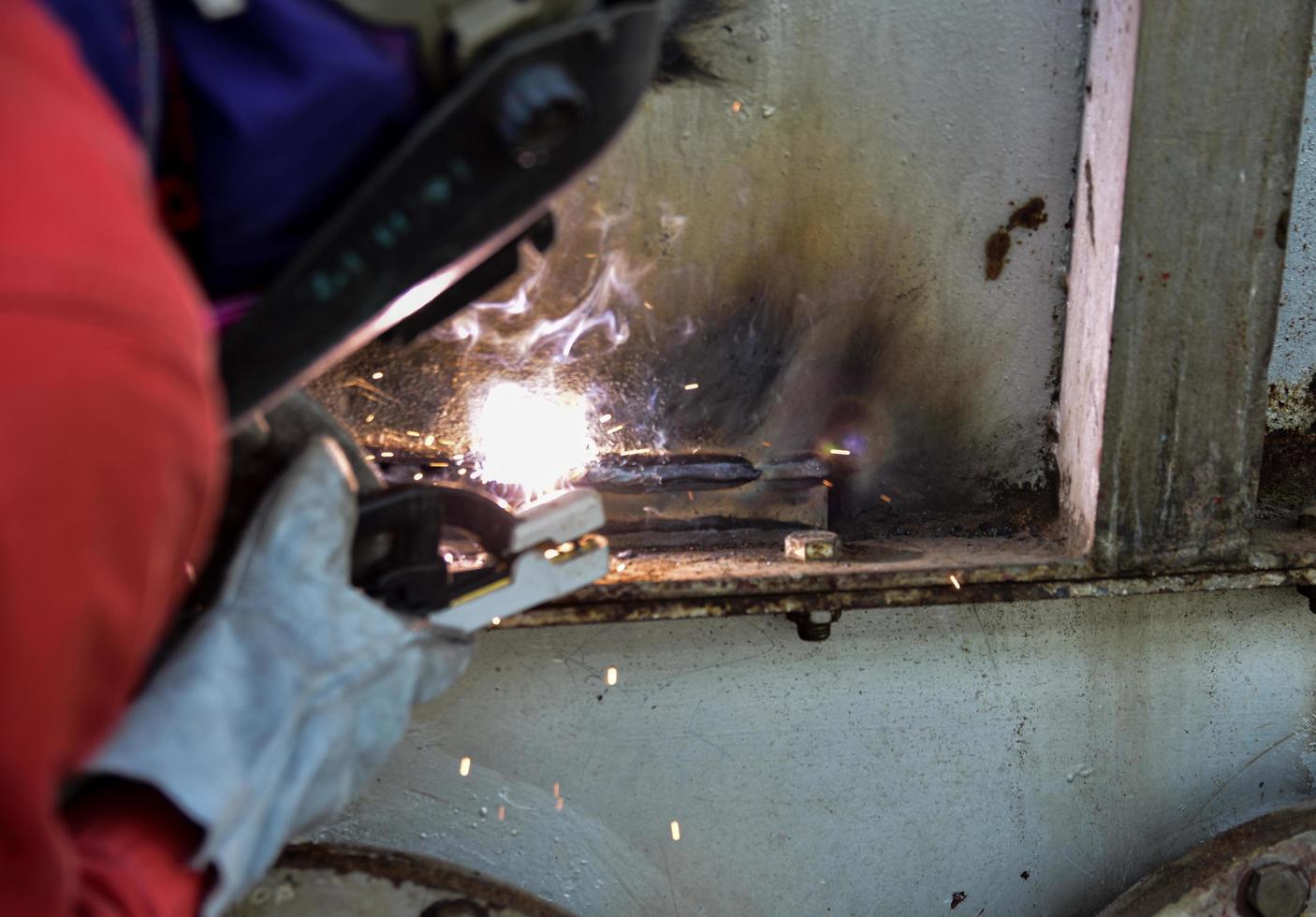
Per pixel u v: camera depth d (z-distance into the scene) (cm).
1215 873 166
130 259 51
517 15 70
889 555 161
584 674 160
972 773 176
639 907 169
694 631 161
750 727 166
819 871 174
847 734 170
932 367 169
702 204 157
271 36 65
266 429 96
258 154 66
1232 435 158
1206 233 150
